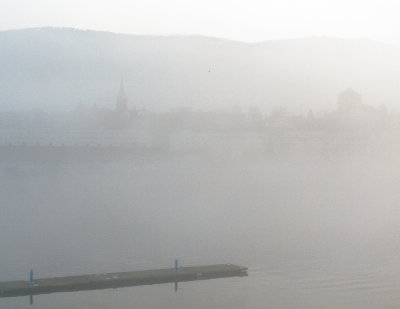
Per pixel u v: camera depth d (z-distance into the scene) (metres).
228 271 41.38
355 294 36.81
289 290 37.66
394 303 35.28
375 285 38.81
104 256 46.84
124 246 51.50
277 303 35.03
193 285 38.66
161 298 36.03
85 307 34.28
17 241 53.88
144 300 35.69
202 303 34.97
